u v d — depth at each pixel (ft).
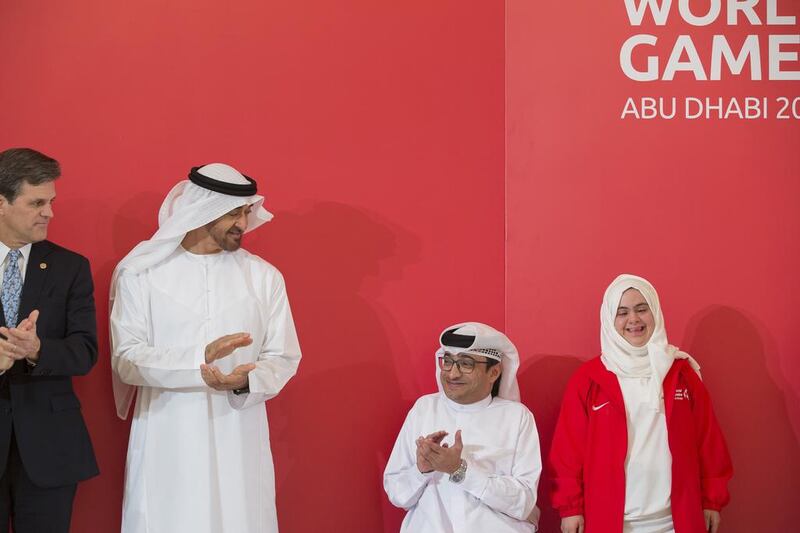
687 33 13.58
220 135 13.00
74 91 12.66
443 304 13.44
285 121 13.19
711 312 13.39
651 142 13.52
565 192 13.55
